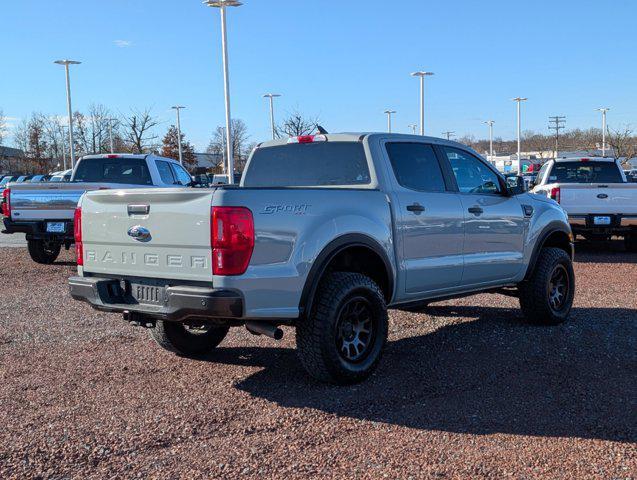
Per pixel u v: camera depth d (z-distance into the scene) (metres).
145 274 5.11
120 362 6.00
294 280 4.92
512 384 5.28
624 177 14.74
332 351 5.11
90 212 5.45
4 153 59.34
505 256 6.84
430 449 4.08
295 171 6.39
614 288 9.60
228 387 5.28
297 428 4.43
